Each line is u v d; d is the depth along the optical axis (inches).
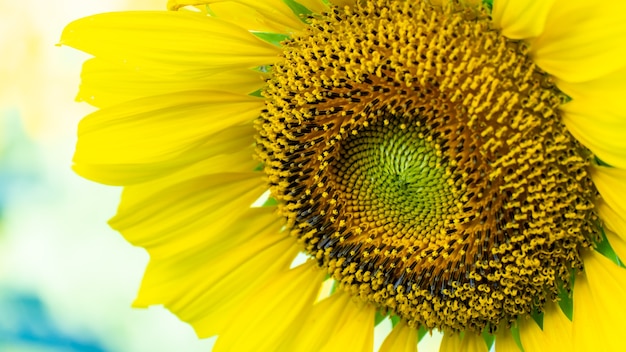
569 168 22.0
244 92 23.8
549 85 21.8
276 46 23.6
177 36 23.0
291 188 24.2
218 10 23.6
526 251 22.7
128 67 23.1
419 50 22.4
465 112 22.4
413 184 23.4
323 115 23.4
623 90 20.7
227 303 24.3
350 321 24.5
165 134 23.5
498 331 23.7
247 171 24.3
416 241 23.7
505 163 22.3
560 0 20.9
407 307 24.0
